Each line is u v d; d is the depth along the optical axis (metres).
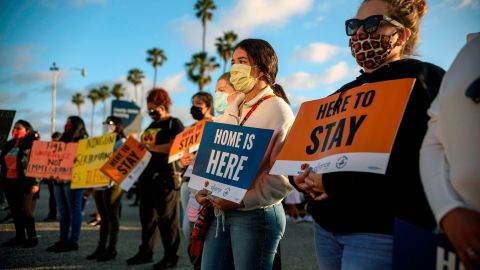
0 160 6.36
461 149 1.02
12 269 4.71
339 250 1.78
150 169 4.89
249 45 2.51
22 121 6.42
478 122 0.99
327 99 1.86
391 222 1.50
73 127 6.57
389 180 1.51
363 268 1.56
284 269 4.97
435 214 1.07
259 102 2.49
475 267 0.95
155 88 5.22
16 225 6.36
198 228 2.51
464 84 1.03
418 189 1.46
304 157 1.84
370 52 1.74
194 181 2.53
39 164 6.19
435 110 1.19
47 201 15.39
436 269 1.12
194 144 4.04
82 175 5.68
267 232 2.31
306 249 6.45
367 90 1.64
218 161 2.40
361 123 1.58
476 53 1.05
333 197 1.64
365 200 1.57
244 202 2.28
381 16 1.70
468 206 1.02
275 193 2.28
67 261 5.22
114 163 4.90
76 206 5.99
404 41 1.75
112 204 5.40
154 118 5.20
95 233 7.76
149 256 5.16
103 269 4.80
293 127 1.98
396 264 1.22
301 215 10.78
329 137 1.73
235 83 2.50
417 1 1.79
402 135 1.52
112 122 6.29
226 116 2.76
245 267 2.29
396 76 1.64
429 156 1.16
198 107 4.47
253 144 2.23
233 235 2.35
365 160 1.50
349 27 1.81
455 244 1.00
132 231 8.13
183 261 5.34
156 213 5.15
